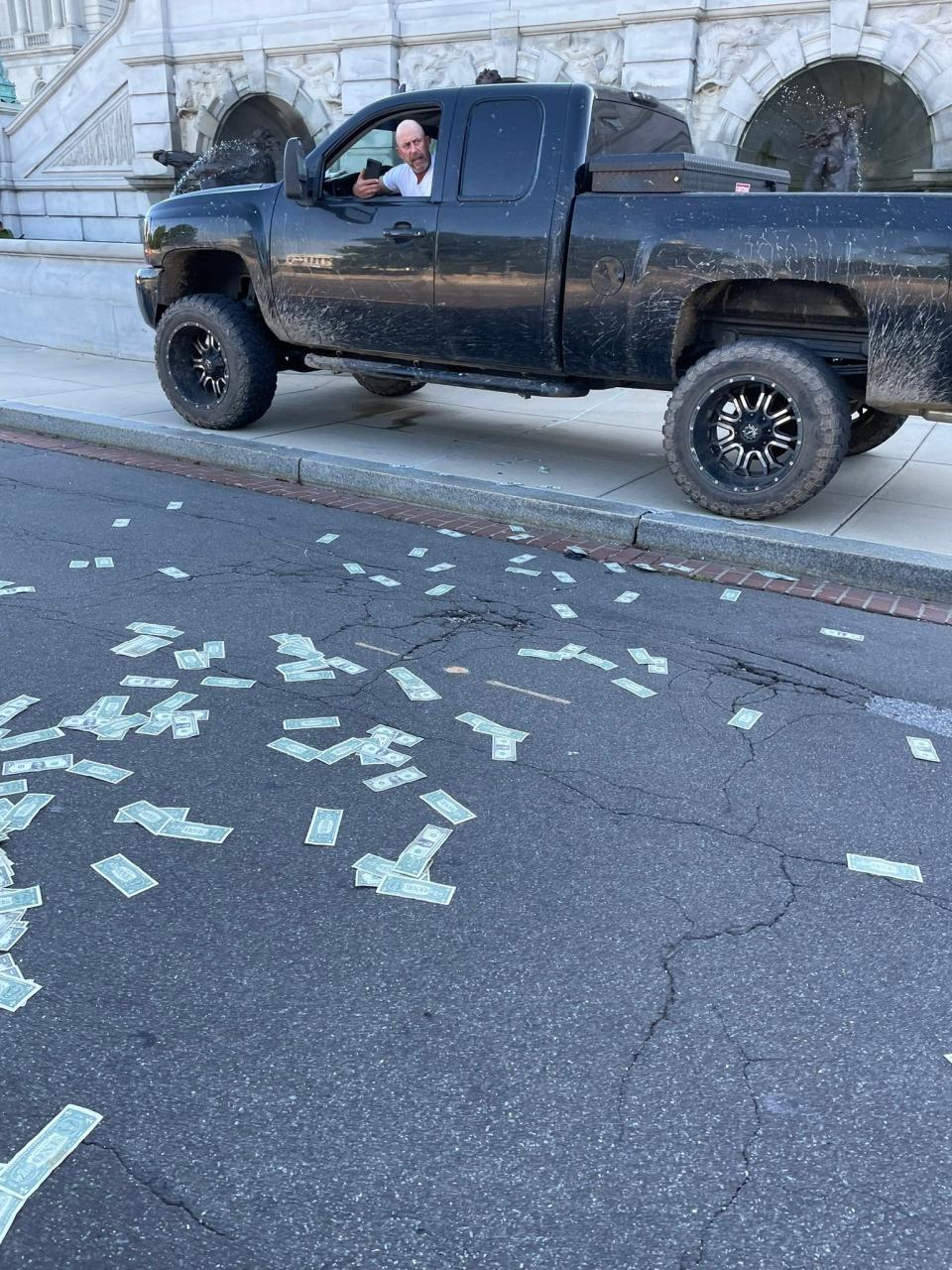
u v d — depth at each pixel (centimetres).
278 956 243
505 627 447
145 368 1101
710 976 242
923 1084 214
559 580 512
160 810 298
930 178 1398
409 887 269
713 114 1514
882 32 1386
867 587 520
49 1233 175
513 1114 203
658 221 562
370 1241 176
